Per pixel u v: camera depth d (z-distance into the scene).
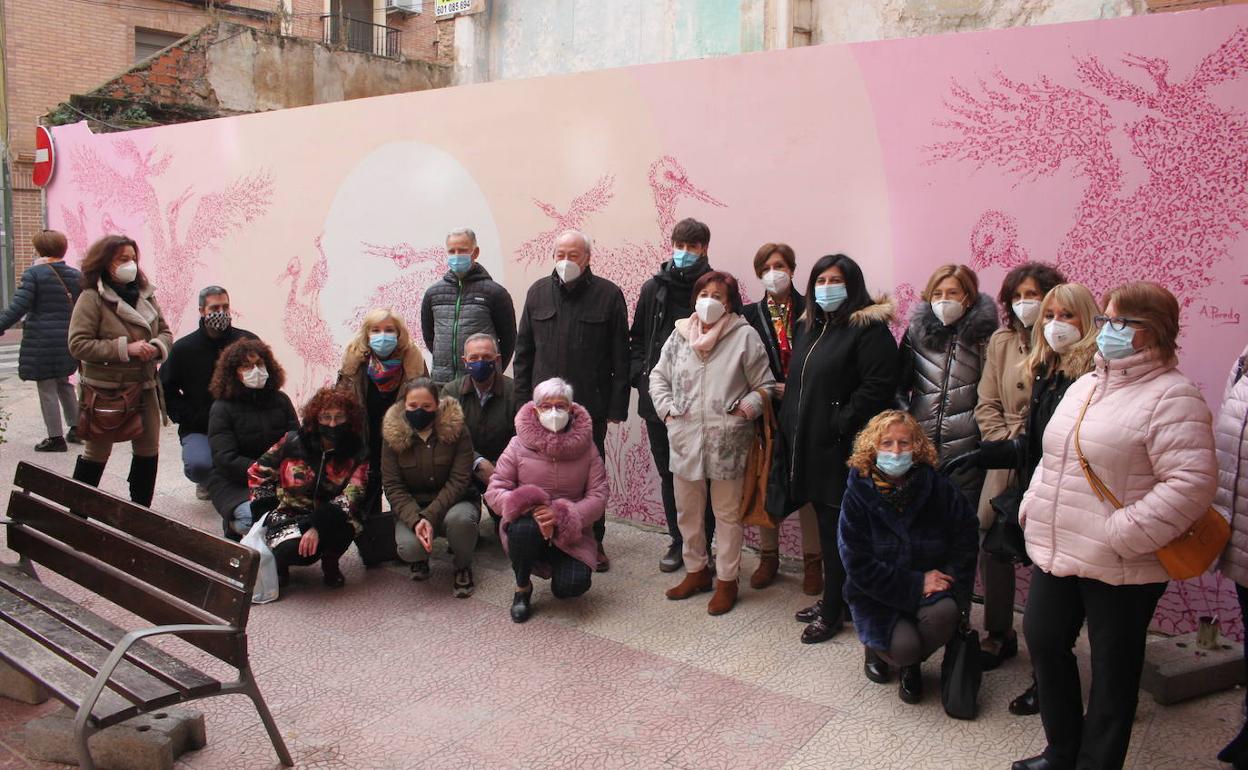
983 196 4.34
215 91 11.64
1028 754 3.20
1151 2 5.53
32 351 7.25
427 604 4.57
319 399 4.68
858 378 3.99
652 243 5.46
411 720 3.47
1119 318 2.70
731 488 4.33
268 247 7.98
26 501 3.99
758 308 4.61
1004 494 3.43
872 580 3.51
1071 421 2.84
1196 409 2.64
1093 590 2.80
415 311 6.89
